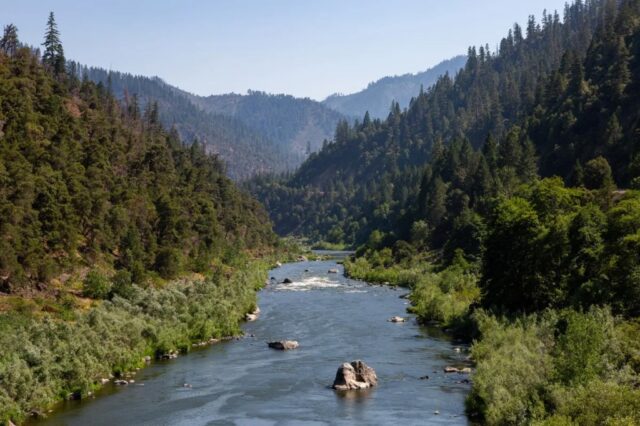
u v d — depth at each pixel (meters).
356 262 187.00
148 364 74.12
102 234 113.06
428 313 101.56
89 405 58.34
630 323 58.44
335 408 57.06
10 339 60.47
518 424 43.81
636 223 77.06
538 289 83.06
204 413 56.06
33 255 89.00
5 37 181.00
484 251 102.44
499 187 167.62
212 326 87.88
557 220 88.06
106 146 152.12
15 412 52.50
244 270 154.25
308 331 93.88
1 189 93.31
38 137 125.06
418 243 191.62
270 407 57.75
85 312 78.31
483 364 56.12
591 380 42.91
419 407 56.50
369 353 78.44
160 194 146.88
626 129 173.88
